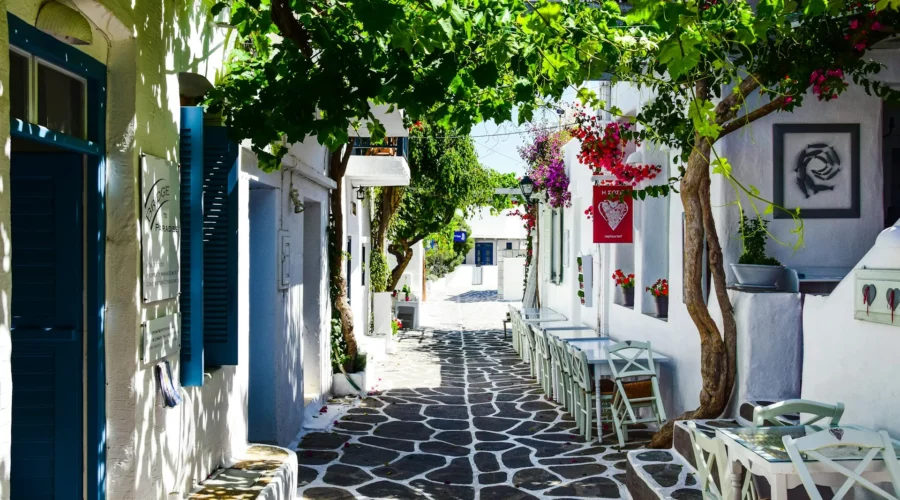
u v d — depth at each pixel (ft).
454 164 56.13
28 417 12.17
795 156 23.04
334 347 34.01
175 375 14.52
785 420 18.81
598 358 26.71
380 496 19.84
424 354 49.60
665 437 21.76
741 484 14.02
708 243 21.53
